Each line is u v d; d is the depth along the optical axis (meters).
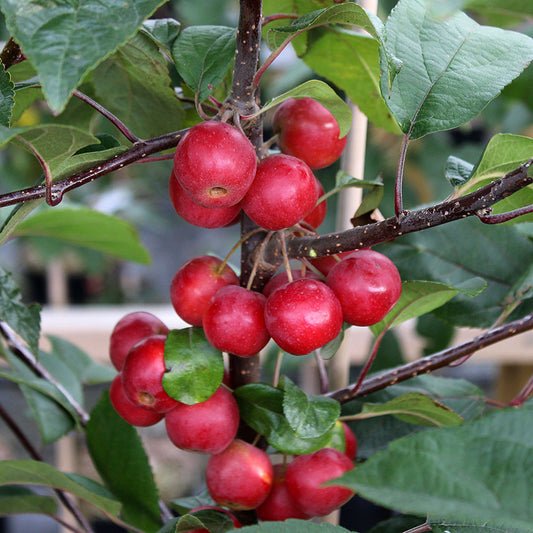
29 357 0.54
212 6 1.04
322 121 0.45
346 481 0.34
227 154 0.39
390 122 0.50
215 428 0.44
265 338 0.43
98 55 0.33
